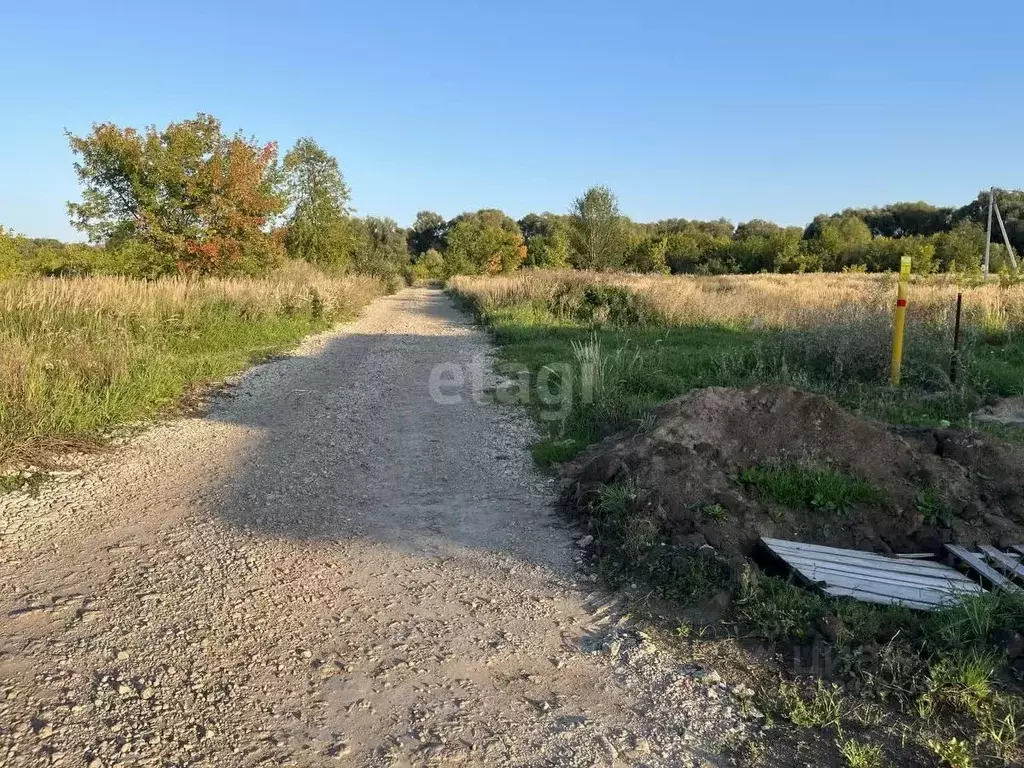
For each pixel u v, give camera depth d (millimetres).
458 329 20141
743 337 15219
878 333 9898
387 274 46875
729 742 2830
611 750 2781
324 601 3922
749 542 4453
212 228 21391
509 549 4652
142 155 20578
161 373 9180
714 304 18984
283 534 4816
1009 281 18781
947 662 3125
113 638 3475
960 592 3650
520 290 22719
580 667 3365
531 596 4043
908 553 4449
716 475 4914
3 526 4828
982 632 3320
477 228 56250
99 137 20203
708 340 14742
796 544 4328
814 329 10867
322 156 36375
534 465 6445
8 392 6941
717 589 3910
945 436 5434
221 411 8562
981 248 44781
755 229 91562
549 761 2717
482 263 53031
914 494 4781
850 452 5172
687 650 3475
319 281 22250
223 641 3484
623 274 35406
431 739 2828
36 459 6137
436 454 6801
